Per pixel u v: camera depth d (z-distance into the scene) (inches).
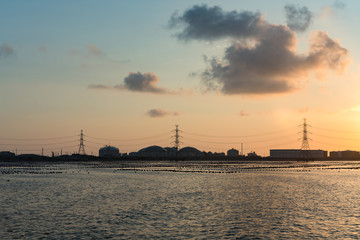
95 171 6412.4
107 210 2276.1
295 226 1836.9
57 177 4995.1
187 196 2952.8
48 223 1894.7
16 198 2824.8
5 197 2878.9
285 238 1612.9
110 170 6737.2
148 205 2479.1
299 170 6899.6
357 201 2682.1
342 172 6382.9
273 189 3474.4
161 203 2571.4
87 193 3157.0
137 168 7490.2
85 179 4665.4
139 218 2022.6
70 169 7057.1
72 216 2078.0
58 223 1894.7
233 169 7150.6
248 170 6791.3
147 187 3666.3
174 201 2672.2
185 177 5019.7
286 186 3767.2
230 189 3472.0
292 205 2481.5
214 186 3764.8
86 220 1969.7
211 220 1972.2
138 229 1766.7
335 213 2183.8
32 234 1669.5
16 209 2311.8
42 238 1603.1
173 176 5211.6
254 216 2082.9
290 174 5698.8
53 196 2947.8
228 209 2314.2
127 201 2669.8
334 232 1717.5
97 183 4106.8
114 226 1829.5
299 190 3390.7
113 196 2957.7
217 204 2524.6
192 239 1593.3
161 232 1710.1
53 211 2237.9
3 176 5147.6
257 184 3986.2
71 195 3016.7
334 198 2839.6
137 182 4242.1
